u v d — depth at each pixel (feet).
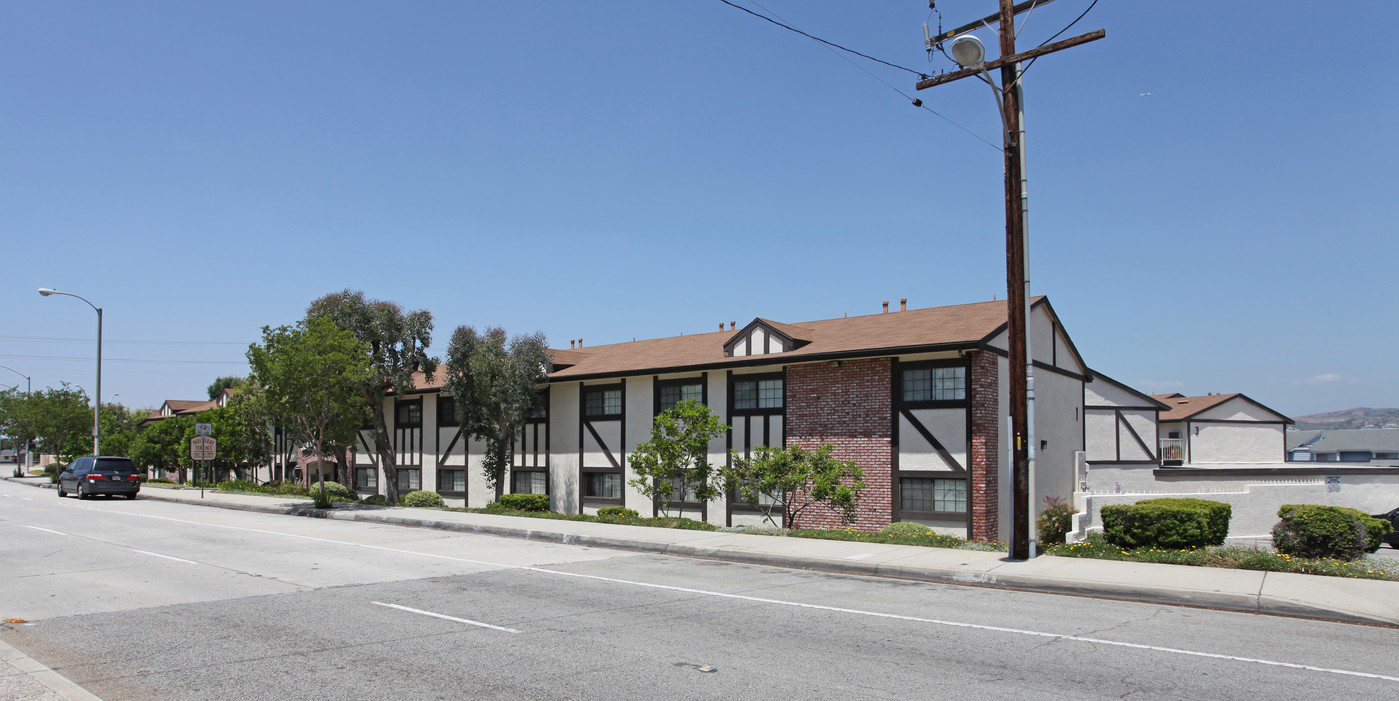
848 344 73.10
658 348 95.14
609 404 89.81
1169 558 43.34
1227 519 50.65
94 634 29.27
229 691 22.21
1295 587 35.27
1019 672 23.70
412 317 105.09
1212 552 43.42
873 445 69.82
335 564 46.98
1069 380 85.81
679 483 83.10
